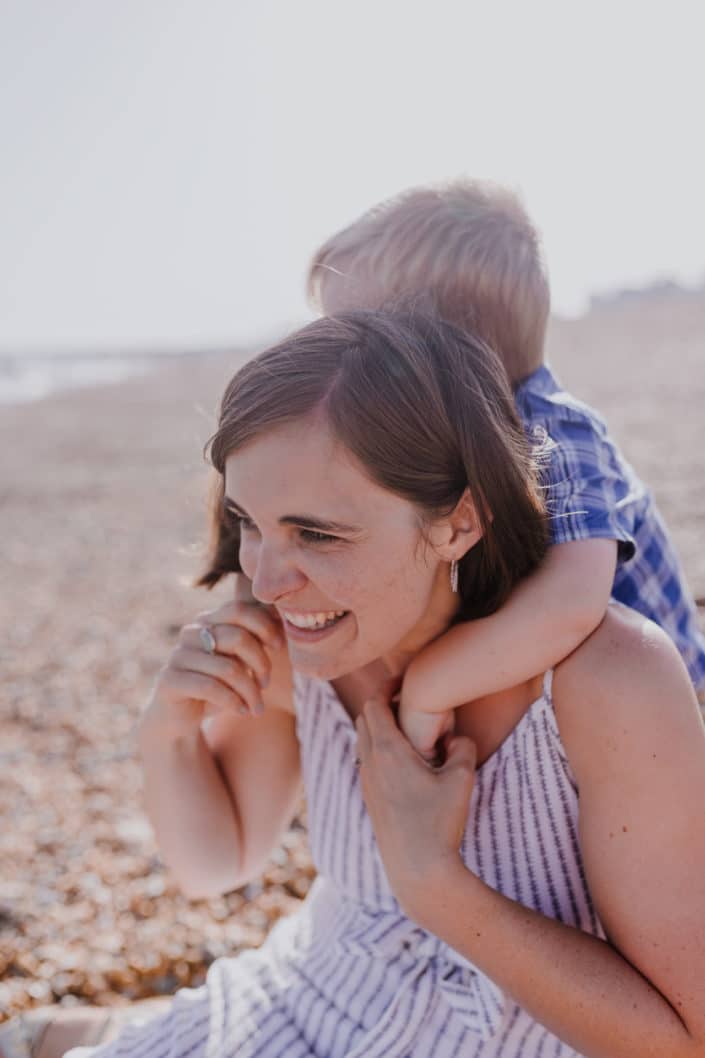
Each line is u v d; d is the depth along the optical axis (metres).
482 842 1.50
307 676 1.46
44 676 6.86
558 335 26.56
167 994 3.31
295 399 1.30
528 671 1.40
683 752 1.31
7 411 30.22
